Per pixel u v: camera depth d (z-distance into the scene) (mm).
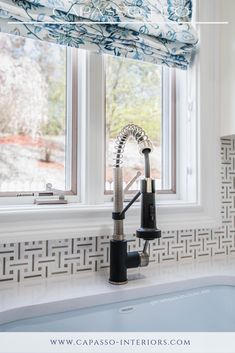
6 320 647
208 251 1097
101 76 985
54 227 842
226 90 1096
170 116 1182
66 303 713
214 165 1106
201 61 1096
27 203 925
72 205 925
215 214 1097
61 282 827
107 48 951
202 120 1095
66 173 995
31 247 828
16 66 927
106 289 781
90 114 966
